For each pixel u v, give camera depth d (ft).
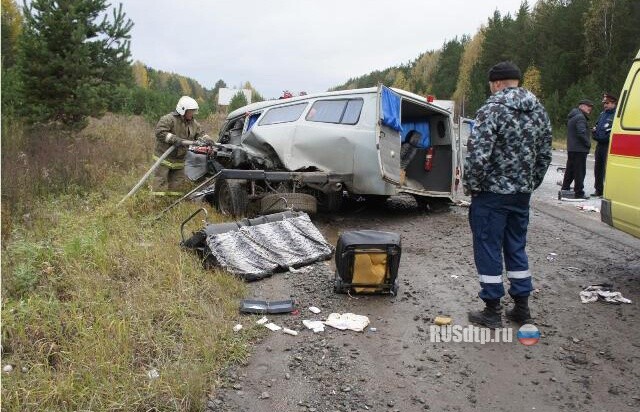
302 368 11.26
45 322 11.39
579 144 31.30
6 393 9.06
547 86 151.94
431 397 10.32
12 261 14.40
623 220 16.31
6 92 36.91
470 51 248.11
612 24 143.13
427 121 28.30
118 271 14.76
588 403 10.14
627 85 16.67
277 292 15.39
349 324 13.16
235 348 11.72
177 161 24.23
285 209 21.57
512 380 10.94
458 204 29.53
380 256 14.89
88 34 37.60
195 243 16.60
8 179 22.27
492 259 12.90
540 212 28.02
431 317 13.93
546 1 207.51
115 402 9.15
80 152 31.07
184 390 9.75
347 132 23.03
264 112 29.17
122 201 21.65
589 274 17.44
